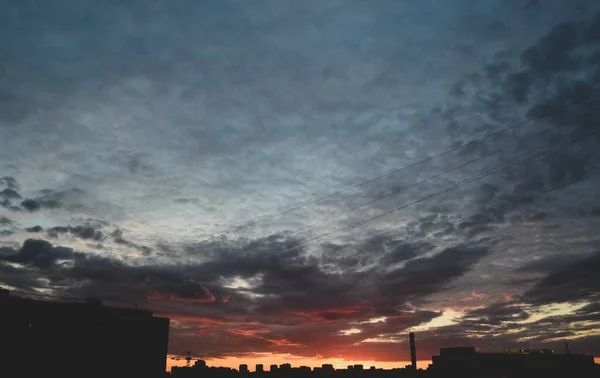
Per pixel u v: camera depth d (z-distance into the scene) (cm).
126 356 3928
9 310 3575
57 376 3600
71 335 3744
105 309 3984
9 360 3478
